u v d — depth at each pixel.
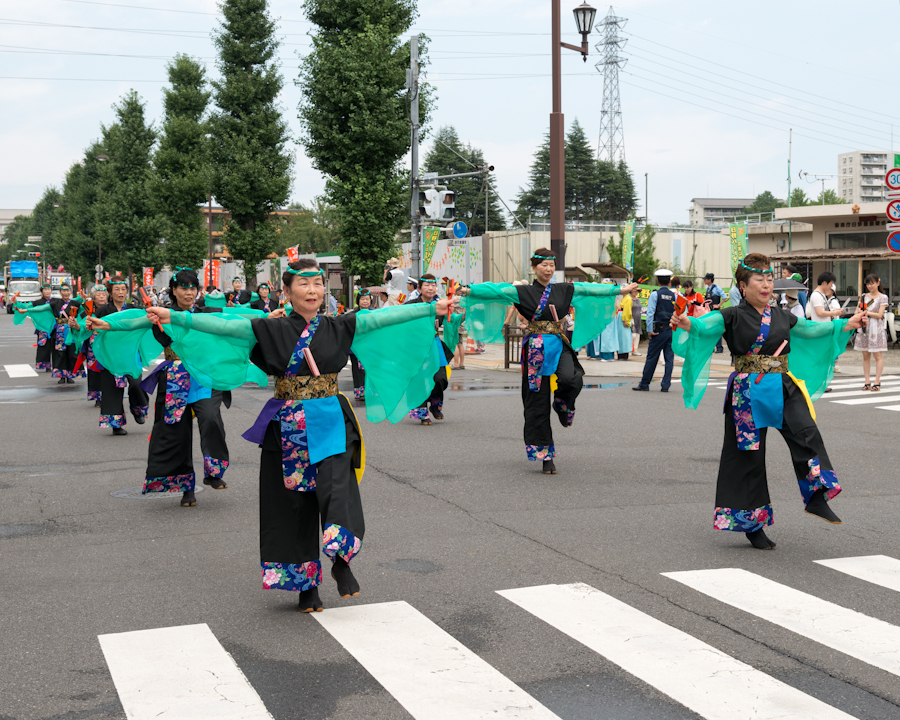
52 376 18.34
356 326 4.95
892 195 15.89
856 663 4.14
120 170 61.28
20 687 3.89
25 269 69.25
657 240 38.75
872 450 9.91
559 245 16.91
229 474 8.68
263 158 40.41
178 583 5.36
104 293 12.39
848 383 16.80
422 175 21.72
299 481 4.66
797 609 4.86
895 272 29.11
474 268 34.94
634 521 6.79
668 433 10.96
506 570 5.57
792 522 6.84
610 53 71.62
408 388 5.46
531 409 8.48
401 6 27.84
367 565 5.68
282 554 4.74
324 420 4.69
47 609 4.90
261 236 40.81
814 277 31.12
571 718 3.58
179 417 7.19
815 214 31.59
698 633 4.50
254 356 4.80
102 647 4.34
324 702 3.73
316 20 27.84
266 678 3.97
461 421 12.06
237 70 40.62
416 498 7.54
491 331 9.17
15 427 11.75
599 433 10.95
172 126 49.00
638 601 4.99
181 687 3.88
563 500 7.46
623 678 3.96
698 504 7.35
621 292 8.68
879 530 6.58
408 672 4.04
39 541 6.31
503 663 4.13
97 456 9.68
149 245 59.44
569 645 4.35
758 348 5.94
